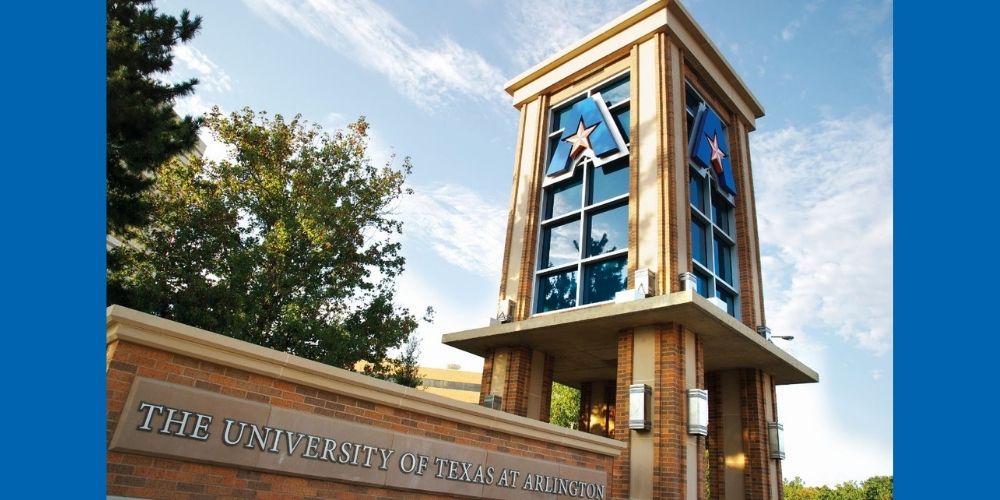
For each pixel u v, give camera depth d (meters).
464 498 8.21
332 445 6.80
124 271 18.33
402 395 7.64
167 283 18.75
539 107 20.42
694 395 13.11
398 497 7.40
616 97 18.62
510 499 8.79
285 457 6.38
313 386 6.82
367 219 23.17
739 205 19.52
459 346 17.44
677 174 15.93
